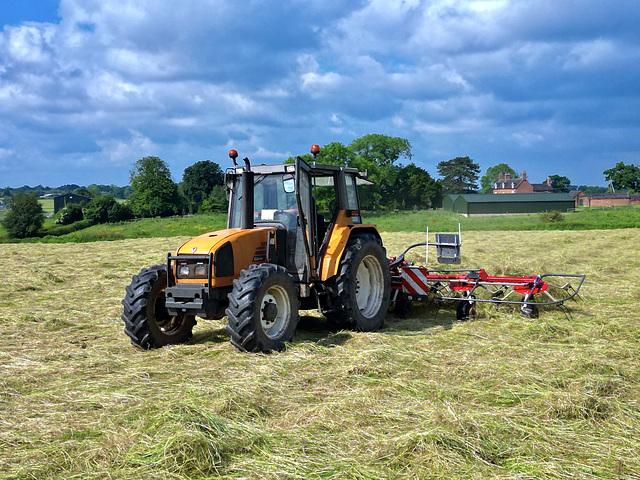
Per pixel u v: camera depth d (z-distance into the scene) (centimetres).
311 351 593
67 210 6956
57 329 759
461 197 6241
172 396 455
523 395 452
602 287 1036
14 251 2241
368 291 758
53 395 470
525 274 1080
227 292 621
